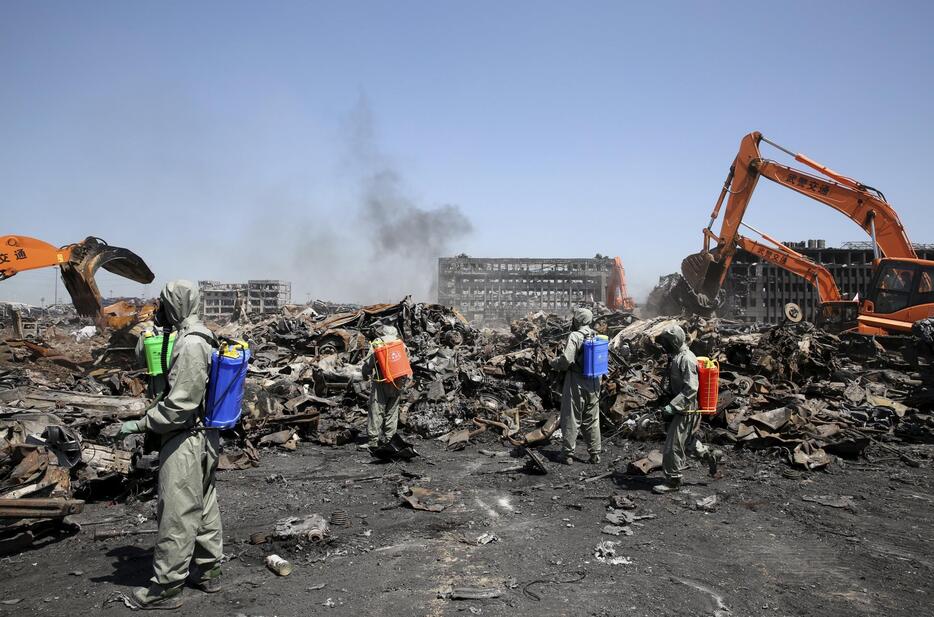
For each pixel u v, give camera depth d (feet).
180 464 12.96
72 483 21.04
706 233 82.79
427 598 13.91
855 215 66.13
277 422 33.06
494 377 42.98
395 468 27.48
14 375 39.75
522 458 29.43
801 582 15.14
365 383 39.86
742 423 31.40
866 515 20.76
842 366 48.44
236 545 17.26
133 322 48.44
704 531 18.97
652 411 34.06
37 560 16.12
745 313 134.82
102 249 54.54
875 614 13.46
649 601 13.92
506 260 149.28
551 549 17.26
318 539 17.43
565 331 54.80
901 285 55.26
